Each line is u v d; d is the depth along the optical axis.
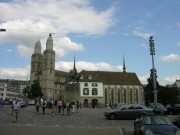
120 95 131.62
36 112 43.84
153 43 40.81
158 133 13.04
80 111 48.12
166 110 42.97
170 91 94.94
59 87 175.50
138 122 15.79
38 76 174.25
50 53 169.00
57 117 35.75
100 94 119.00
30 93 150.25
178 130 13.57
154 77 40.34
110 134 18.75
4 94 193.00
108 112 33.09
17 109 28.45
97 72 132.88
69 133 19.02
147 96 82.31
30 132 19.28
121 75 136.88
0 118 31.27
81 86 117.38
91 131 20.30
